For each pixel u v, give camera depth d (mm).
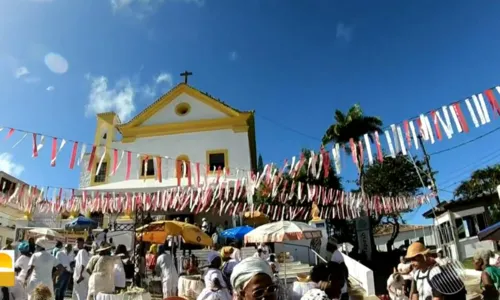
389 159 29938
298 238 12805
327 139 29844
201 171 28344
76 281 10875
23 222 23156
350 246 26953
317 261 20391
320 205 22688
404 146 7043
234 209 18391
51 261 9578
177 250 19594
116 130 31641
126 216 23875
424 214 30016
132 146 30000
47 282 9312
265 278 2771
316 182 23078
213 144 29906
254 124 34688
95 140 30375
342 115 30141
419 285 5199
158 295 13562
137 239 15664
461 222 25734
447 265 4742
